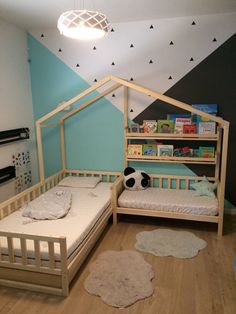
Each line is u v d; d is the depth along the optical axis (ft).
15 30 11.14
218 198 9.91
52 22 10.75
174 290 7.02
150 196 10.69
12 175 11.04
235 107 10.61
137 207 10.32
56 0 8.48
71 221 8.43
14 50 11.14
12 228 7.98
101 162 12.46
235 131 10.76
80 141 12.46
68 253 6.88
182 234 9.91
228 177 11.12
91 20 6.08
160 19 10.53
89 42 11.38
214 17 10.10
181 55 10.67
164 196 10.68
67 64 11.80
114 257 8.43
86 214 8.95
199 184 10.85
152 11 9.63
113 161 12.31
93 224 8.69
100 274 7.59
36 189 10.61
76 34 6.84
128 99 11.50
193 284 7.25
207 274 7.66
